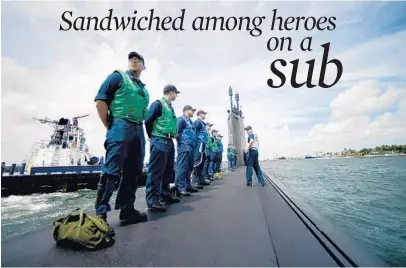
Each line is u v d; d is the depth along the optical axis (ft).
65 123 85.61
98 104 8.66
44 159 79.05
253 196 15.81
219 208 12.14
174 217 10.52
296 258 5.54
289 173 129.59
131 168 9.65
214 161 33.76
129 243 7.05
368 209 26.76
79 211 7.46
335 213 24.48
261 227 8.31
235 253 5.98
